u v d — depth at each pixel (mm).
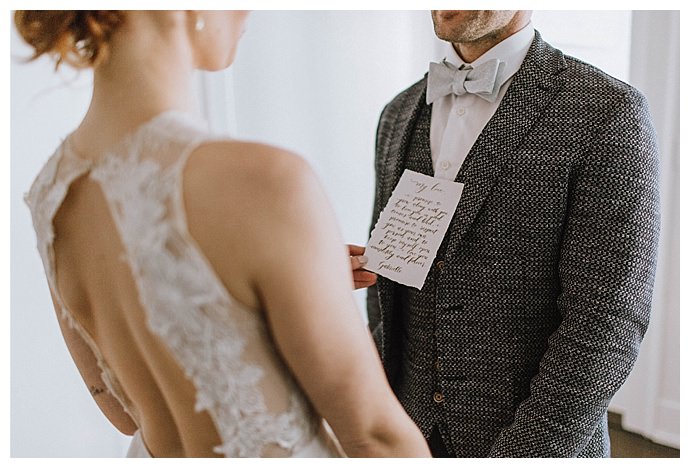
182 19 746
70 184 759
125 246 703
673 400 2648
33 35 728
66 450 2041
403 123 1435
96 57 709
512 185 1207
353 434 750
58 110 1921
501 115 1229
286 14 2559
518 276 1229
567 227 1192
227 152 667
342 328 698
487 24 1214
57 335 1999
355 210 2924
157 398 818
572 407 1159
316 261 670
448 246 1258
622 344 1151
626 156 1144
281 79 2586
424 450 788
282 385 738
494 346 1260
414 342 1354
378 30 2830
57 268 807
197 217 657
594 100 1180
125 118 729
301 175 673
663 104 2506
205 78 2365
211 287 659
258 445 733
